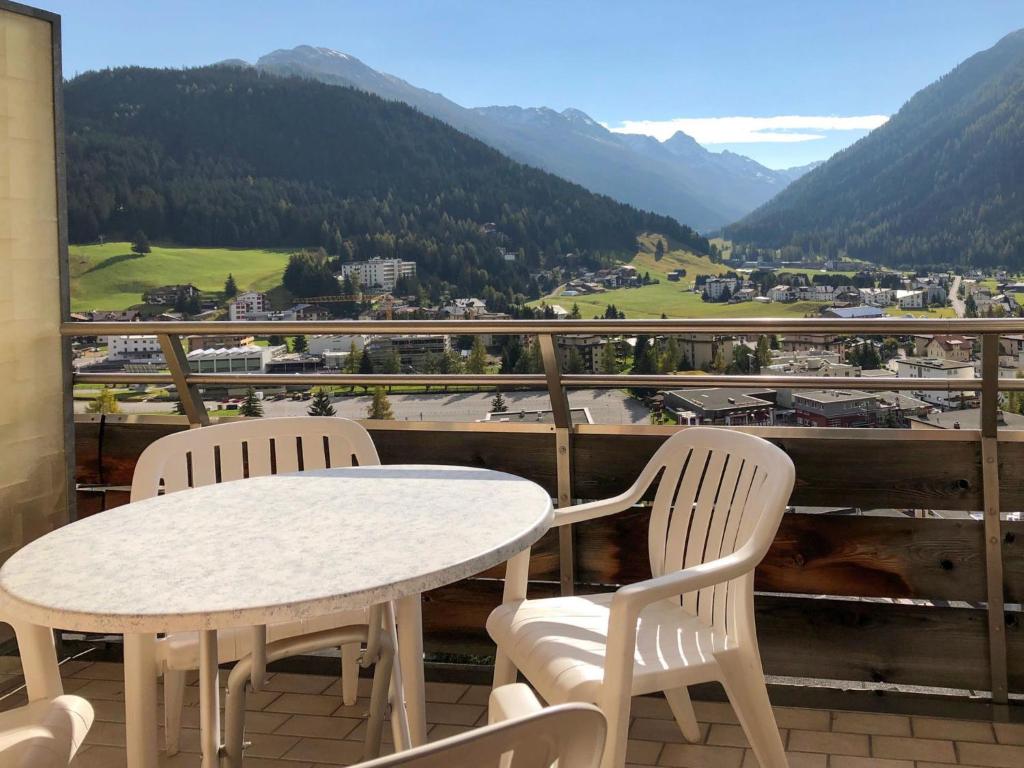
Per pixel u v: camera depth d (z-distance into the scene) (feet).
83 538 5.38
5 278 9.91
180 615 4.11
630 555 9.73
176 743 8.42
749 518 6.52
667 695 8.34
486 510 5.71
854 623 9.09
